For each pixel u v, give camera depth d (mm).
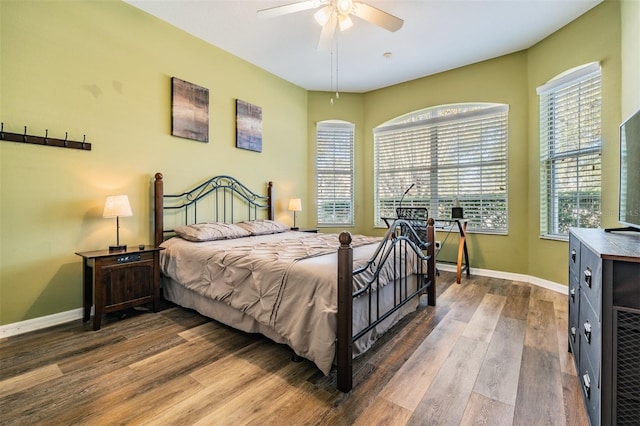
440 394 1527
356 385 1607
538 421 1329
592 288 1268
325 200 5082
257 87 4121
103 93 2676
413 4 2760
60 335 2213
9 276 2219
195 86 3373
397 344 2082
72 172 2508
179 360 1864
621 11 2576
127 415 1369
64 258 2475
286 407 1430
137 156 2922
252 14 2961
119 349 2002
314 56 3822
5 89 2172
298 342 1725
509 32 3254
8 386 1583
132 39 2861
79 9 2520
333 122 5020
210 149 3572
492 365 1801
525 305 2861
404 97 4629
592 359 1248
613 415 1074
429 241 2896
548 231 3484
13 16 2193
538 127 3506
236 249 2436
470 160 4133
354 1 2293
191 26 3189
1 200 2182
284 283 1868
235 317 2225
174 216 3225
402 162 4750
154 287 2678
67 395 1511
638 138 1589
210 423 1322
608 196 2711
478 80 3977
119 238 2797
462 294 3217
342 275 1571
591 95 2947
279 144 4492
